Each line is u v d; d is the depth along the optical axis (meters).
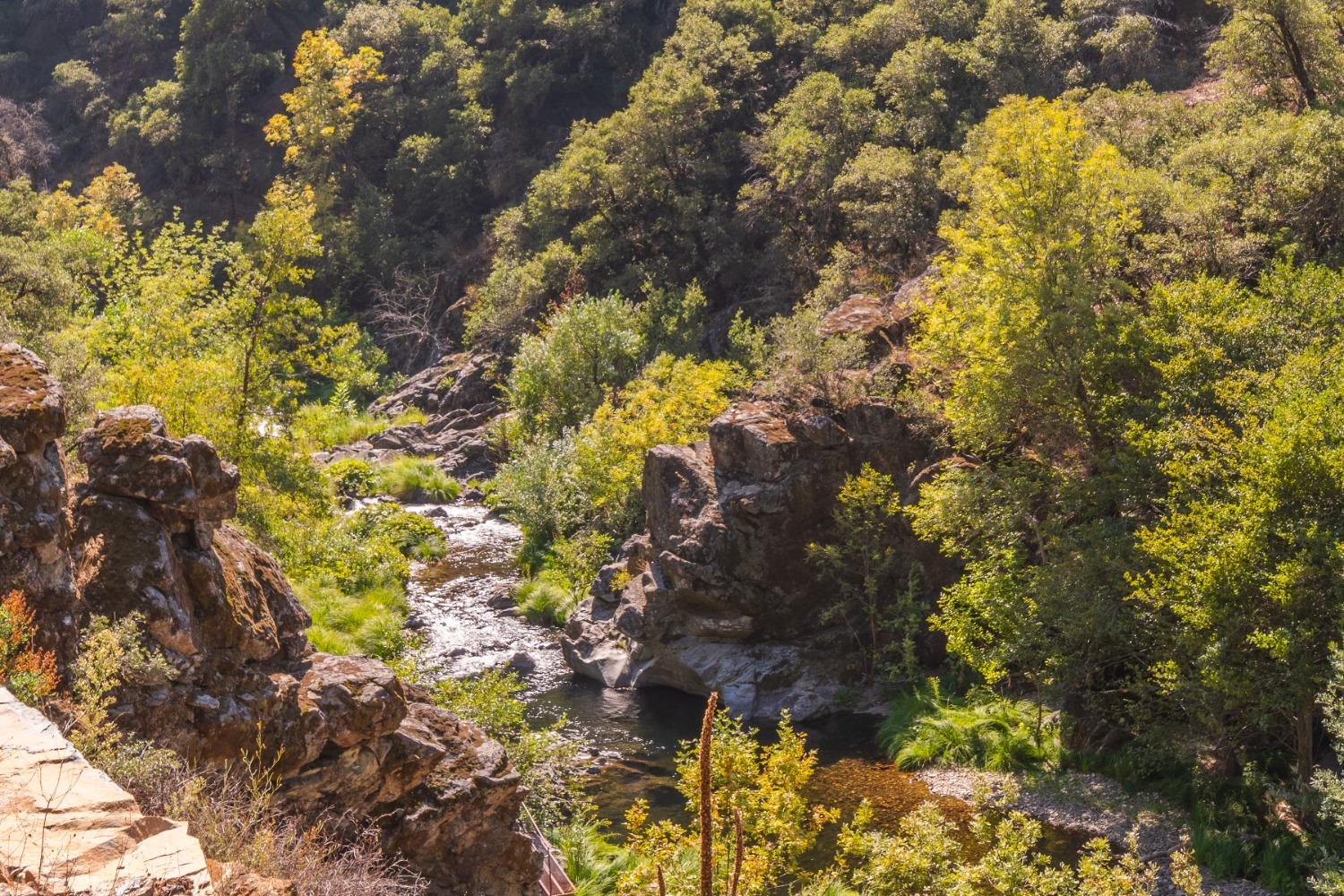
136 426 8.05
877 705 21.62
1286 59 33.16
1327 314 18.69
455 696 15.04
